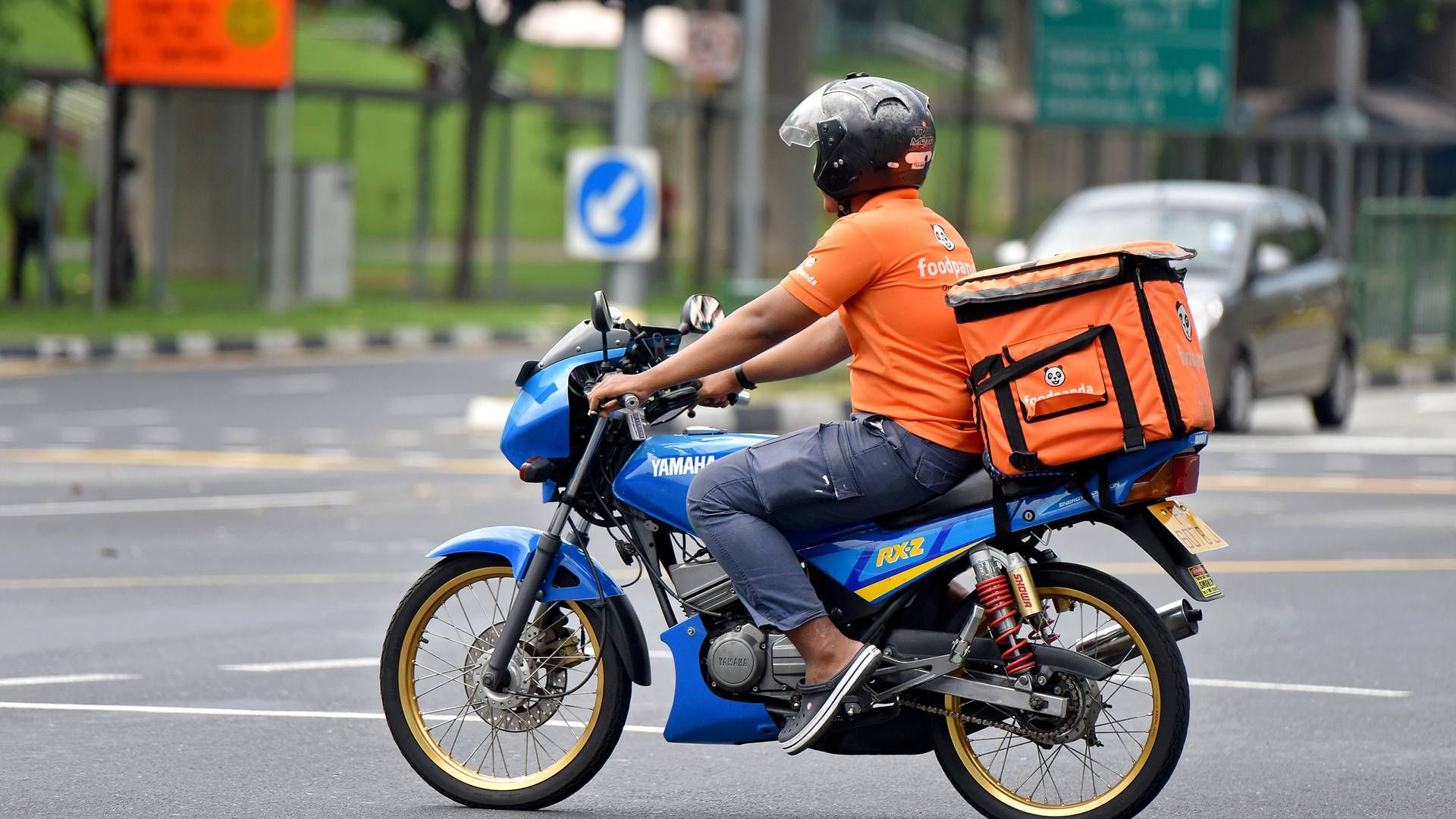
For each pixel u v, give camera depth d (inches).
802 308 796.6
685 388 849.5
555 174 5349.4
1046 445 759.7
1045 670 791.1
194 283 4815.5
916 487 795.4
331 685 1114.7
